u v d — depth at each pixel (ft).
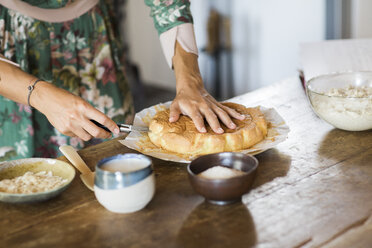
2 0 4.29
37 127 4.83
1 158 4.82
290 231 2.40
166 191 2.91
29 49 4.54
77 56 4.83
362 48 4.91
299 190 2.81
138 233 2.46
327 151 3.35
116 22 5.27
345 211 2.56
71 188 3.01
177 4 4.30
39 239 2.46
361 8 8.31
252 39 11.14
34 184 2.85
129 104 5.56
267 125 3.74
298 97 4.64
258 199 2.73
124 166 2.70
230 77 12.07
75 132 3.34
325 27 9.09
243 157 2.76
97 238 2.44
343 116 3.53
